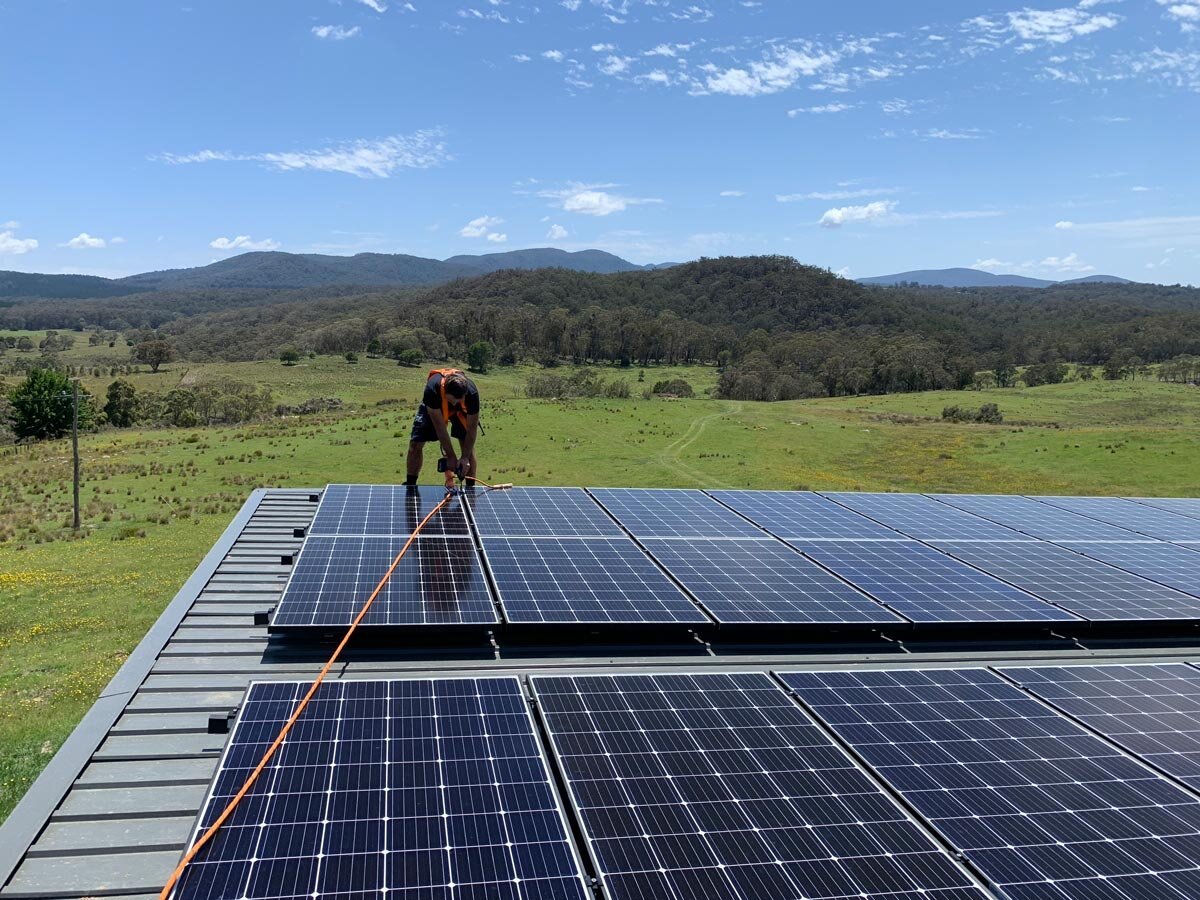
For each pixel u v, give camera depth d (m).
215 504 47.16
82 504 47.16
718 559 14.19
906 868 6.55
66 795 7.95
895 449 73.75
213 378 125.00
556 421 80.19
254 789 6.93
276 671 10.34
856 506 19.02
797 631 11.86
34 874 6.95
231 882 5.86
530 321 184.25
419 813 6.73
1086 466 66.00
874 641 12.16
